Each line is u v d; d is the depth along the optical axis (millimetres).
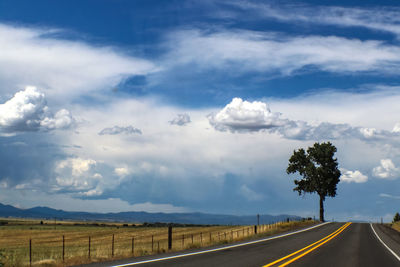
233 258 17594
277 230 45281
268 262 16328
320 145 83000
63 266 15383
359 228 52938
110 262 15836
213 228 81625
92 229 107000
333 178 81312
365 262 17516
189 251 21141
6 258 17141
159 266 14391
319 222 74938
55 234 84188
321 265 15859
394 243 30172
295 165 83688
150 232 80875
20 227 129625
